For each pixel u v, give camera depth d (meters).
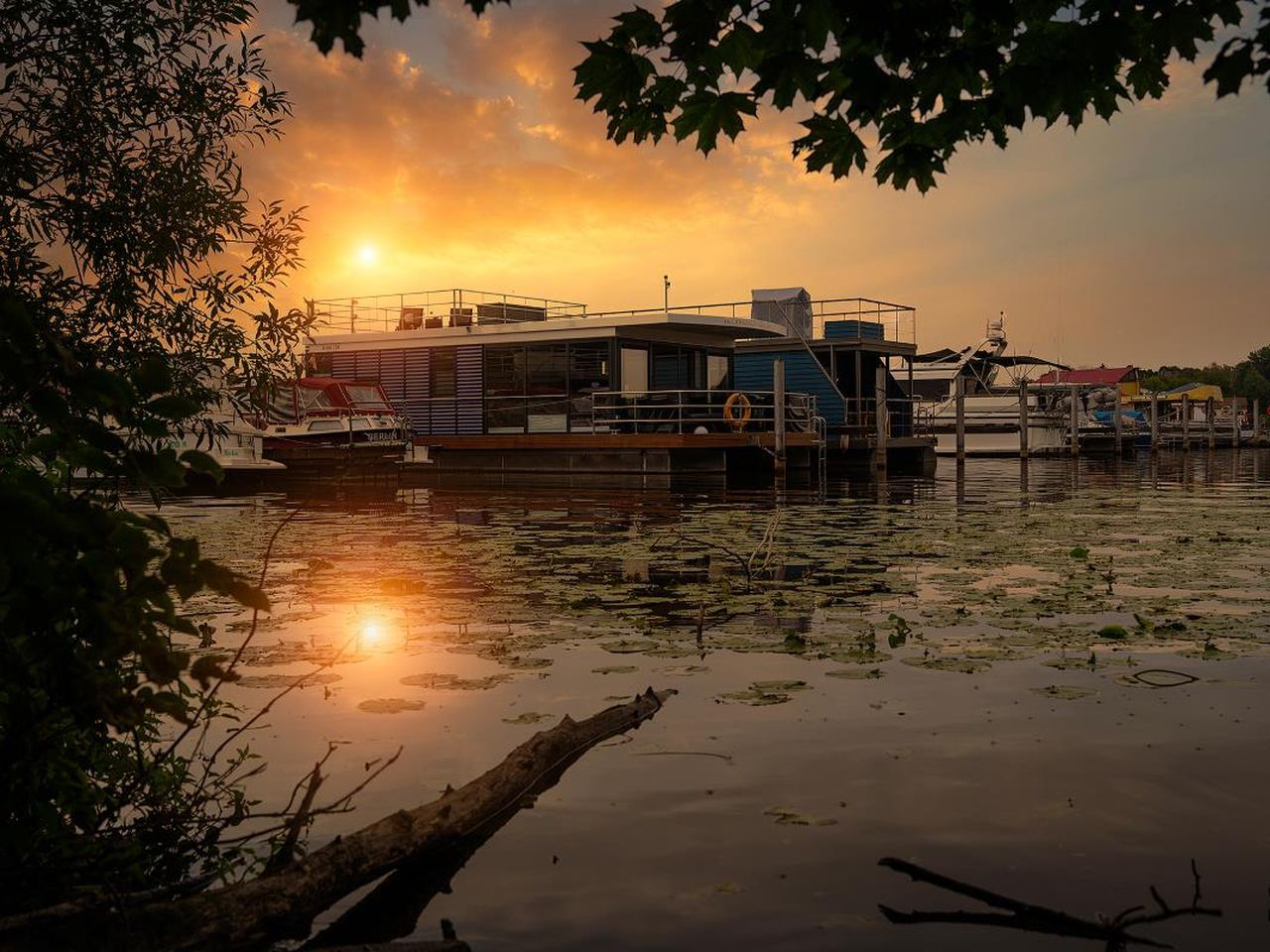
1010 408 39.72
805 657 5.32
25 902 2.48
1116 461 38.31
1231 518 14.08
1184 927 2.41
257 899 2.49
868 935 2.42
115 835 2.90
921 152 3.69
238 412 5.79
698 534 12.12
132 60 5.24
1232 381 106.56
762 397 25.53
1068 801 3.22
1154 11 3.16
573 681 4.86
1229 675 4.84
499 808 3.23
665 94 3.54
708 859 2.85
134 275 5.32
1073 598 7.12
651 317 23.53
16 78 4.99
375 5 2.03
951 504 17.28
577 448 23.66
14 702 2.43
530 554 10.24
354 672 5.08
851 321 29.22
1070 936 2.40
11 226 4.89
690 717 4.22
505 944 2.43
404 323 27.66
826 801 3.25
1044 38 3.27
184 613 6.87
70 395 2.39
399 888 2.74
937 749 3.75
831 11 3.21
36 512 2.18
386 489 23.41
